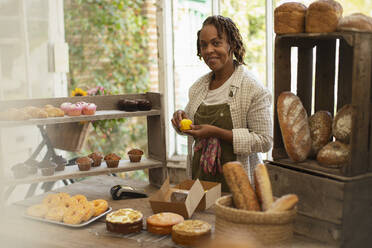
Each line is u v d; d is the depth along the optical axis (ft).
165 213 4.42
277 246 3.19
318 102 4.87
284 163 4.23
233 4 9.07
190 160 6.61
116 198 5.73
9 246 1.75
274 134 4.50
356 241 3.64
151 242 3.99
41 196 5.65
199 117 6.12
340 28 3.57
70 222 4.46
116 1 15.01
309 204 3.82
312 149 4.32
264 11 8.66
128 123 15.47
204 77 6.39
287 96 4.28
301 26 4.06
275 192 4.26
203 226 3.93
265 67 8.81
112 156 6.40
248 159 5.96
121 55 15.60
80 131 5.93
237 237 1.84
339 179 3.60
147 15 15.99
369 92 3.60
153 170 6.80
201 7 9.40
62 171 6.07
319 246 3.61
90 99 6.51
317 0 3.84
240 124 5.87
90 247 3.89
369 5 6.29
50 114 5.67
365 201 3.64
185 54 9.77
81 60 14.66
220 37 5.66
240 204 3.48
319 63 4.76
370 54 3.54
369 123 3.69
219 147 5.81
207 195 4.91
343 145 3.94
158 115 6.64
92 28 14.87
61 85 7.33
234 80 5.87
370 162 3.75
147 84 16.15
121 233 4.22
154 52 16.37
